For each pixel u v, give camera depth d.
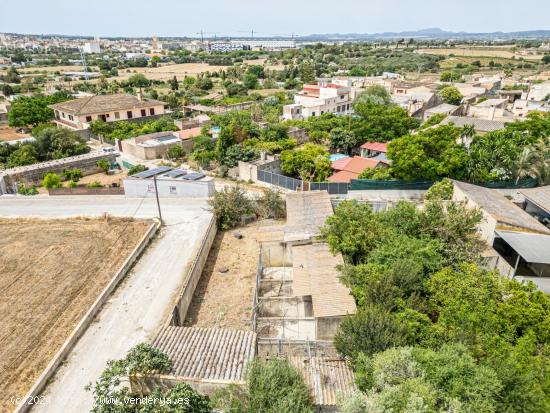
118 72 171.62
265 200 36.25
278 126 58.47
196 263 26.62
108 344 19.95
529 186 37.16
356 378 15.10
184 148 57.19
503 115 65.25
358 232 25.28
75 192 41.16
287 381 14.20
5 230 32.84
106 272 26.53
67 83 134.62
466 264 21.62
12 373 17.89
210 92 126.12
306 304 24.33
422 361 14.53
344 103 84.06
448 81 124.25
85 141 61.47
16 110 69.25
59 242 30.69
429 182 37.03
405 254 22.75
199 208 37.06
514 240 24.78
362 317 17.44
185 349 17.05
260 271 27.30
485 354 16.02
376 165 45.34
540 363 15.34
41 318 21.81
